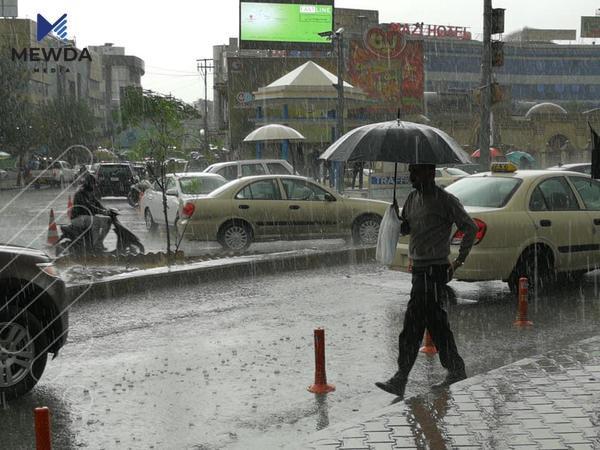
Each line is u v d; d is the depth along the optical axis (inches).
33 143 2418.8
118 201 1430.9
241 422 237.3
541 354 286.7
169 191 733.3
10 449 215.6
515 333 348.8
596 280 482.3
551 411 220.5
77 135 2760.8
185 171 794.2
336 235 649.0
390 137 259.9
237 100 2322.8
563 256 427.8
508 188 428.1
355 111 1871.3
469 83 4510.3
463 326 362.6
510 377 255.0
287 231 637.3
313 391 266.8
